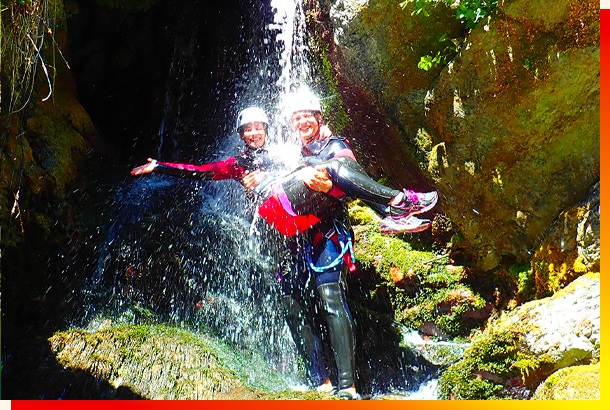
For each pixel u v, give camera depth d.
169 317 3.94
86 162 4.52
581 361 2.83
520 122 3.14
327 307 3.20
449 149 3.48
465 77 3.23
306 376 3.50
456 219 3.67
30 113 4.02
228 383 3.28
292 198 3.21
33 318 3.62
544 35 2.99
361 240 4.40
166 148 6.21
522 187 3.26
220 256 4.45
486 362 3.22
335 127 4.64
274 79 5.54
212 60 6.24
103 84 5.72
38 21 3.47
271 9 5.39
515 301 3.53
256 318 4.05
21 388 3.10
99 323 3.68
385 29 3.66
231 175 3.72
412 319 3.97
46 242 3.86
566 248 3.09
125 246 4.26
